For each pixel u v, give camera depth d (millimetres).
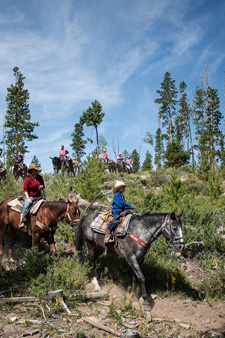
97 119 43156
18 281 6688
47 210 7434
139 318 5785
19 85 43250
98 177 12898
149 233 6312
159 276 7336
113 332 5164
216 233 10320
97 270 7551
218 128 42438
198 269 8602
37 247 7516
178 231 6145
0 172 16797
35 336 4914
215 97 43688
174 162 45219
